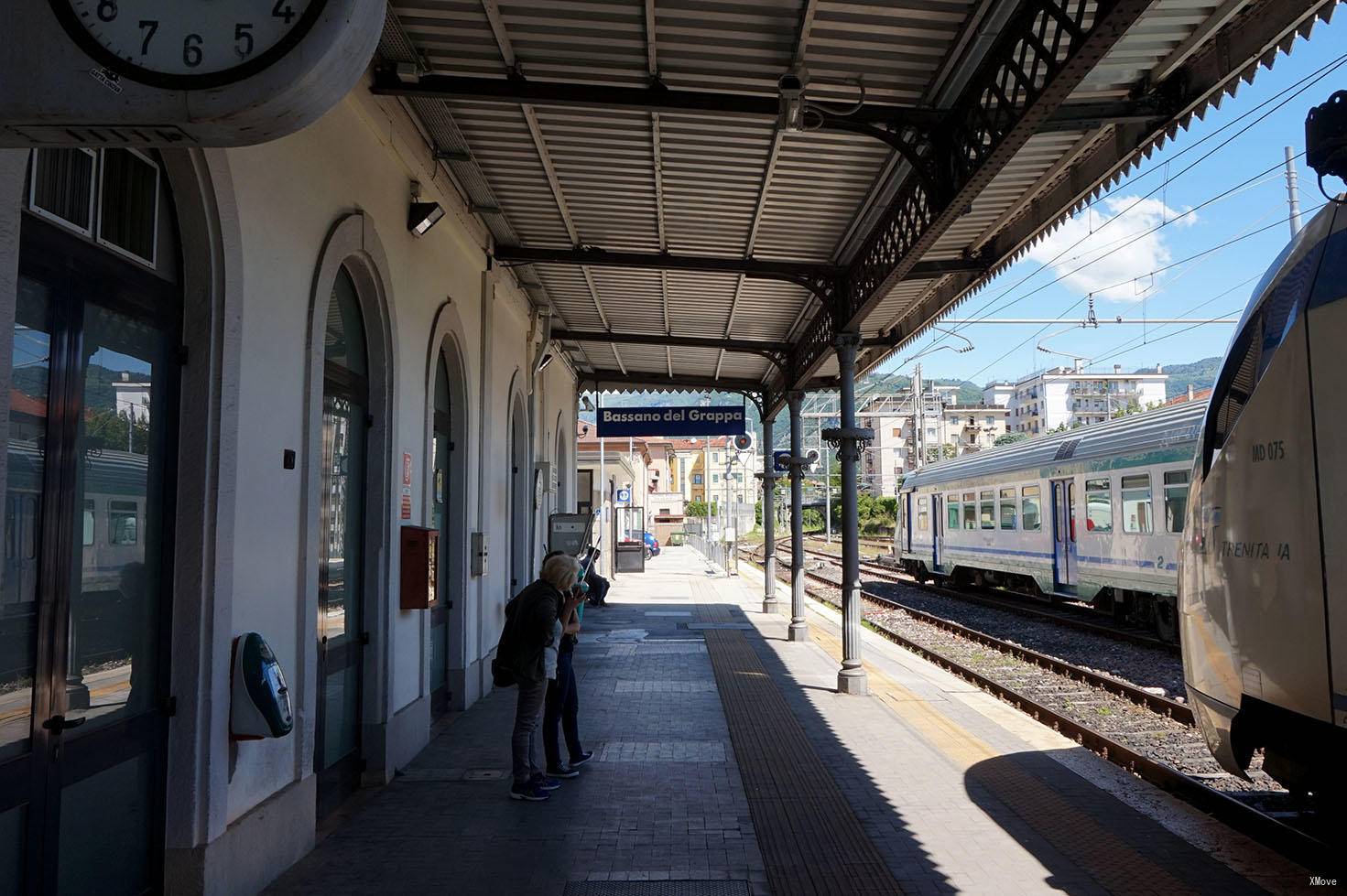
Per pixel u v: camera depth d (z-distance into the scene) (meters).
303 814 4.88
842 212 8.35
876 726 7.96
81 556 3.40
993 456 20.67
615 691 9.62
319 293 5.11
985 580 22.02
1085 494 15.81
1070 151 6.77
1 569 2.98
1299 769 4.48
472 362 9.05
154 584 3.88
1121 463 14.60
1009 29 5.02
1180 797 6.04
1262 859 4.81
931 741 7.39
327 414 5.70
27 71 2.16
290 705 4.83
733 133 6.85
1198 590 5.23
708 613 17.80
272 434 4.62
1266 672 4.54
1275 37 4.91
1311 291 4.35
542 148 7.21
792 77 5.45
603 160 7.43
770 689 9.70
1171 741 7.69
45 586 3.19
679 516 75.44
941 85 5.96
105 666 3.54
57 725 3.23
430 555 6.89
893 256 7.72
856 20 5.30
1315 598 4.17
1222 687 4.98
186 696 3.91
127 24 2.16
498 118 6.72
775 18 5.29
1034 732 7.73
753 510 74.81
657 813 5.61
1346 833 4.37
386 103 6.18
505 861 4.80
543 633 5.91
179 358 3.98
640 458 47.38
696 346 14.39
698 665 11.31
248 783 4.36
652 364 17.94
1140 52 5.46
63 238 3.29
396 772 6.50
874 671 10.96
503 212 8.73
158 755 3.86
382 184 6.33
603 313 13.09
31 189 3.12
